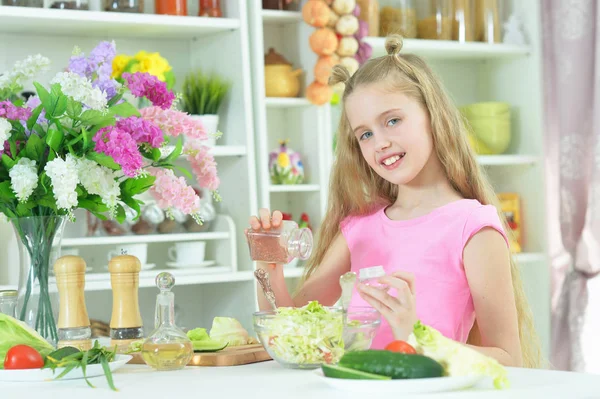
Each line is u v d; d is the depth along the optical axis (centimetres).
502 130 340
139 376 128
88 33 299
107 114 153
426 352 106
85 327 154
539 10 340
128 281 155
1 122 150
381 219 179
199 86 300
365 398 98
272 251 159
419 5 332
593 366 325
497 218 165
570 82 333
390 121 165
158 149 164
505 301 159
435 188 175
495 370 101
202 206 296
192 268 291
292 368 130
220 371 130
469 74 367
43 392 116
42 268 153
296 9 312
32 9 267
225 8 307
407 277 126
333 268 187
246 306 298
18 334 136
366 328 126
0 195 153
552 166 342
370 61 173
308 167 317
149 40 315
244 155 297
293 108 324
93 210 164
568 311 331
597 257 326
